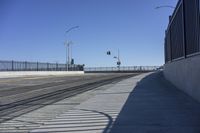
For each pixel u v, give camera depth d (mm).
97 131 11133
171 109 15578
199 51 17016
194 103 17484
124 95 22844
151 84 33781
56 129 11719
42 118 14258
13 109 17297
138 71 116750
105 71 122125
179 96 21125
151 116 13766
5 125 12742
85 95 24359
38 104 19359
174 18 29453
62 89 31047
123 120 12969
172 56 33031
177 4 25812
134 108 16188
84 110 16078
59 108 17375
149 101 18906
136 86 31266
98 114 14648
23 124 12906
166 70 43406
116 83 37719
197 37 17656
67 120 13383
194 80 18578
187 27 21094
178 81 26766
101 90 28469
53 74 86562
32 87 34406
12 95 25281
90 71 123438
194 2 18328
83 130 11367
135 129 11297
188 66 20750
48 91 28812
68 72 97812
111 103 18500
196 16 17781
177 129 11164
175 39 29281
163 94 22719
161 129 11211
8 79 54875
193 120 12711
